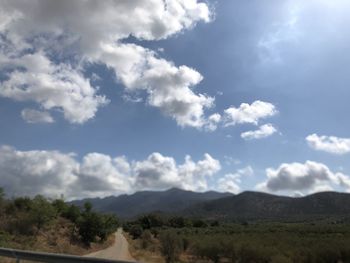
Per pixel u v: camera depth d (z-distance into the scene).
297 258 48.34
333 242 55.53
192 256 61.91
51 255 11.05
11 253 13.03
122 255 57.16
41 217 55.62
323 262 48.56
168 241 55.56
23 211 59.88
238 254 51.59
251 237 69.69
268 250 49.47
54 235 58.62
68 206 78.69
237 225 148.88
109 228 76.00
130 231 117.56
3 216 55.88
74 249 54.00
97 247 67.31
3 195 60.88
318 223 152.12
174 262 54.06
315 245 52.84
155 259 56.06
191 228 126.06
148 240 85.06
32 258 11.99
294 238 67.75
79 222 67.75
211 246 55.56
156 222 148.25
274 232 93.19
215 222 155.00
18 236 48.25
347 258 49.56
